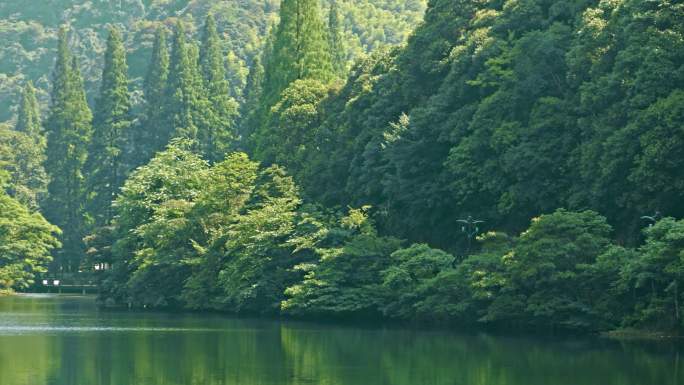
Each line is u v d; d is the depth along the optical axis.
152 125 182.50
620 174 76.44
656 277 69.31
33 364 63.03
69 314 108.62
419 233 96.62
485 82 90.69
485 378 56.34
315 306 90.31
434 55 99.69
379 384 54.59
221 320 96.75
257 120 148.88
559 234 76.00
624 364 60.78
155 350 70.00
